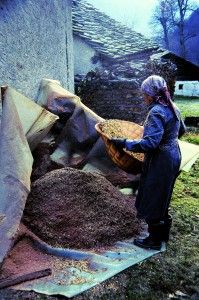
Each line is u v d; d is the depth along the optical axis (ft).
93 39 38.55
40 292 7.64
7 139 9.88
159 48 44.98
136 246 9.98
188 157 12.32
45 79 16.89
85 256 9.14
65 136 14.47
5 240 8.21
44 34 18.19
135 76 29.45
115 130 12.81
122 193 13.23
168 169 8.77
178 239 10.76
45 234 9.86
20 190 9.17
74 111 14.67
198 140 27.94
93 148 14.37
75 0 51.60
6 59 13.03
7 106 10.61
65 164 14.02
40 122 11.56
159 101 8.63
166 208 9.42
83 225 10.16
